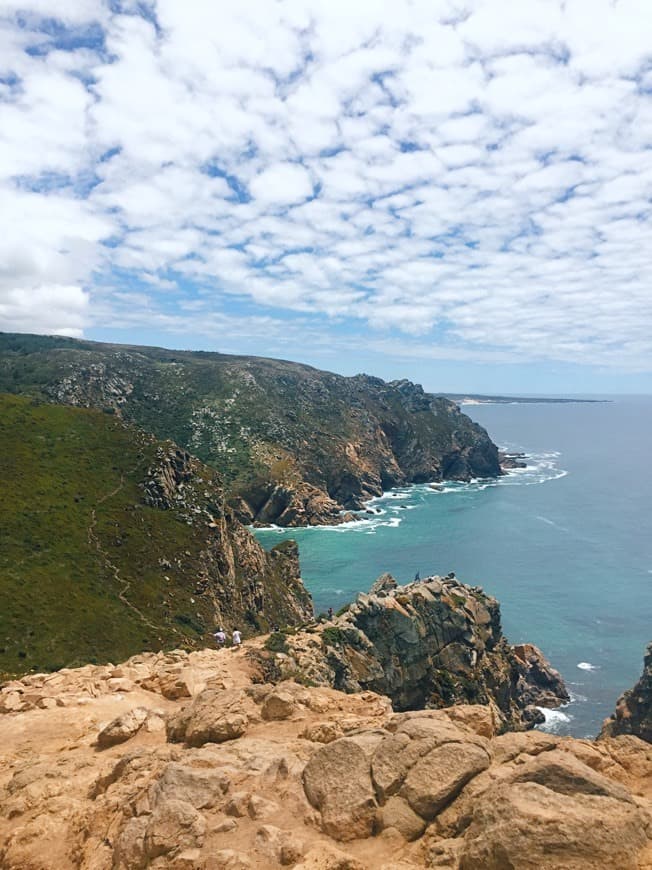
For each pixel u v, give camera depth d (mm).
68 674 25234
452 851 9539
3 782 15617
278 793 12422
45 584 59844
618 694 70500
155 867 10477
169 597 69625
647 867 8453
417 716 13625
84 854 11938
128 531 77000
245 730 16641
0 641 49750
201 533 85250
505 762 12000
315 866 9695
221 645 37719
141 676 24641
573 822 8672
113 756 16672
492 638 64875
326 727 15812
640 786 11828
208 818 11758
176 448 101125
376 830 10898
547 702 67875
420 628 56719
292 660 42906
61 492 79188
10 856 12297
